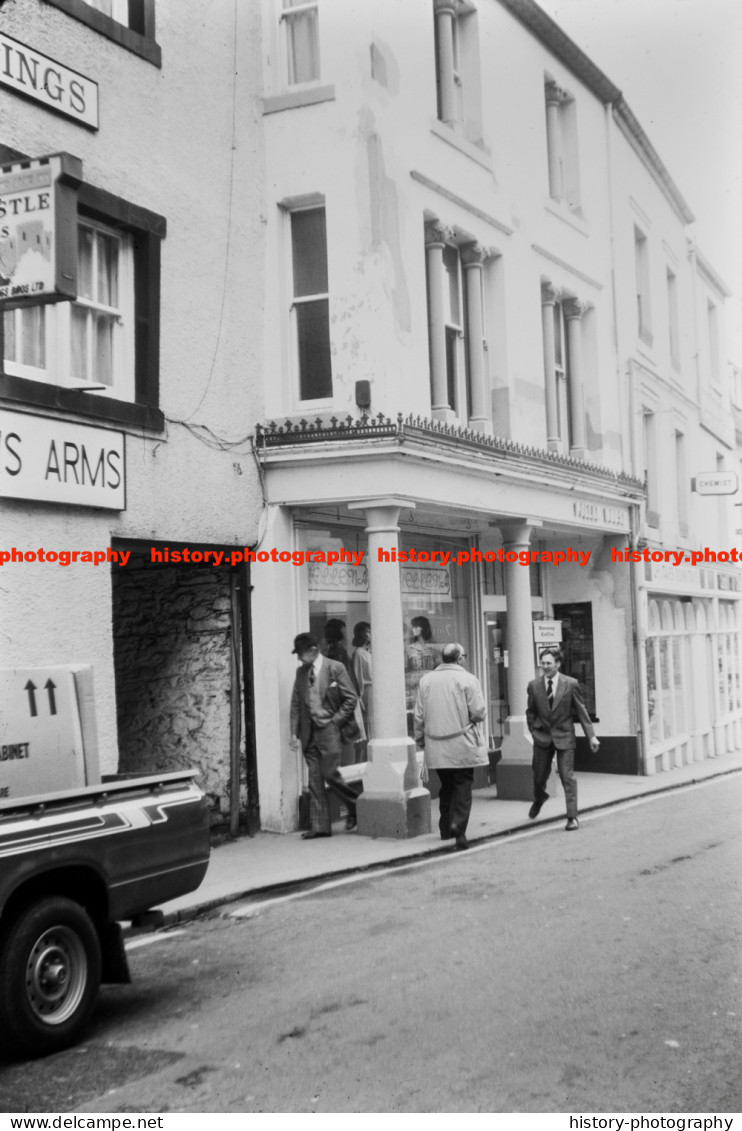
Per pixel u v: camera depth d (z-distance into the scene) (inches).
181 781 264.1
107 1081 199.9
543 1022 222.5
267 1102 187.3
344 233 500.7
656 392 859.4
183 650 504.4
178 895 253.3
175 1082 198.4
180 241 462.0
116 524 414.9
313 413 503.8
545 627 618.5
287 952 289.7
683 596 886.4
